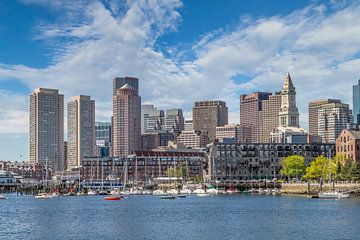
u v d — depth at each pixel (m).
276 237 114.12
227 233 121.75
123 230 131.00
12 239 119.12
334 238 110.50
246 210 182.38
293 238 112.00
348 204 192.12
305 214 159.50
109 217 167.00
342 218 144.88
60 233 127.56
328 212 162.88
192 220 152.50
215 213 174.25
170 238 115.94
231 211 180.38
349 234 115.44
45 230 134.25
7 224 151.00
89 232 128.38
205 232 124.31
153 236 119.50
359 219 141.62
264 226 133.25
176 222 147.75
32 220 161.88
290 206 191.88
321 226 129.50
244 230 126.38
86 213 185.25
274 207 190.62
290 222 140.00
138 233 124.81
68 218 166.50
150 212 184.25
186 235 120.00
